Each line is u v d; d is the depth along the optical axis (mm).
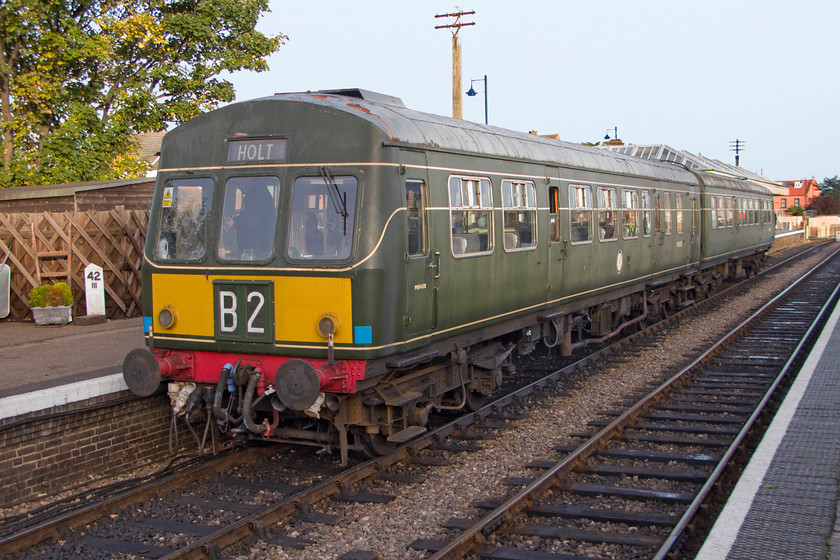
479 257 8242
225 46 20156
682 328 15617
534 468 7051
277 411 7012
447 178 7621
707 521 5688
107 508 6027
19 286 12609
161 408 7742
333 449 7777
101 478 7055
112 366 8570
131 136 19750
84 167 17844
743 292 22359
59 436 6742
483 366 8922
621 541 5344
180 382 7352
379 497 6273
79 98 19031
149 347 7402
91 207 14414
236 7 19672
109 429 7203
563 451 7559
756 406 9258
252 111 6965
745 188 24500
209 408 7105
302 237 6699
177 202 7293
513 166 9195
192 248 7180
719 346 12852
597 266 12055
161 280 7281
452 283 7684
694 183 18469
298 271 6621
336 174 6605
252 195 6938
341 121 6613
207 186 7145
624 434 8070
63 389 6707
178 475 6645
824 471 5957
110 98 19453
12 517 6078
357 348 6445
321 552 5312
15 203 14703
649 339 14266
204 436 7215
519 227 9344
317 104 6715
